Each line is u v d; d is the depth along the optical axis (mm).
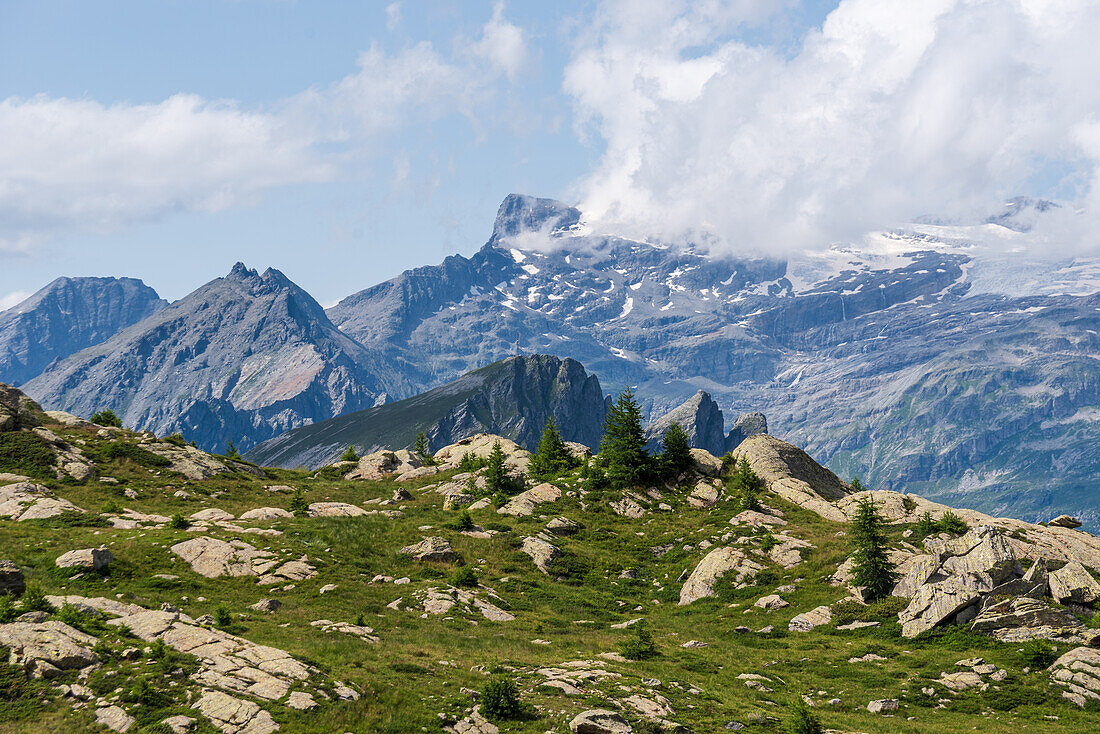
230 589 56031
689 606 65750
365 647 43625
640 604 66562
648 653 48375
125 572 56062
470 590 61062
